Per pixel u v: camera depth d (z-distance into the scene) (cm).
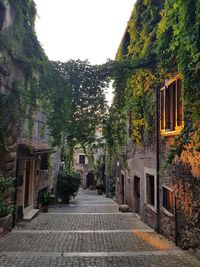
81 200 2234
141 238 809
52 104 848
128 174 1475
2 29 771
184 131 589
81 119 855
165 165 629
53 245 717
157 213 902
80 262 584
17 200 1036
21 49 919
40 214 1269
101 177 3133
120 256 625
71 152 887
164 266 561
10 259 599
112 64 841
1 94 774
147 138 1051
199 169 607
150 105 961
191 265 564
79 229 937
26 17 945
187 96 600
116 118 877
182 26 564
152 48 824
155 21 866
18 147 979
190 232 650
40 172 1492
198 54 513
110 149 921
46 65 847
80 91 841
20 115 893
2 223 816
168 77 760
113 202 2034
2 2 747
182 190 702
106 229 945
